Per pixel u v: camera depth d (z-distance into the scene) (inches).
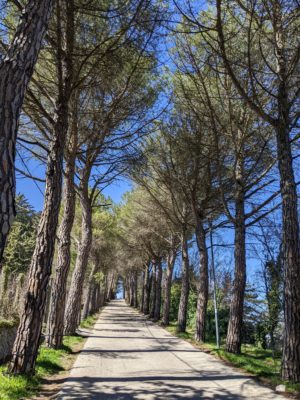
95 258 1109.1
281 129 329.1
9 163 143.3
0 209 136.3
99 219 1017.5
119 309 1838.1
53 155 302.0
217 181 606.5
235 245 482.6
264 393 268.1
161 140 577.3
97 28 331.6
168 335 695.7
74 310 584.4
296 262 299.7
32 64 166.4
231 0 321.4
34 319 273.1
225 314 904.9
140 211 909.8
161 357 427.8
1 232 135.4
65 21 309.4
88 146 473.1
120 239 1165.1
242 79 409.1
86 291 1183.6
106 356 421.1
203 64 427.8
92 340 564.1
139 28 318.0
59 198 298.0
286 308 296.2
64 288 446.0
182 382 301.1
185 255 772.0
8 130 147.4
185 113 515.8
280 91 334.6
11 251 880.3
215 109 487.8
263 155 494.6
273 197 457.4
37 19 171.6
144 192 821.2
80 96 407.5
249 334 732.7
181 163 574.9
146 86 427.8
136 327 855.7
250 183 515.5
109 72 347.9
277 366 405.7
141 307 1673.2
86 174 546.0
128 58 343.9
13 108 152.3
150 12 311.9
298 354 286.8
